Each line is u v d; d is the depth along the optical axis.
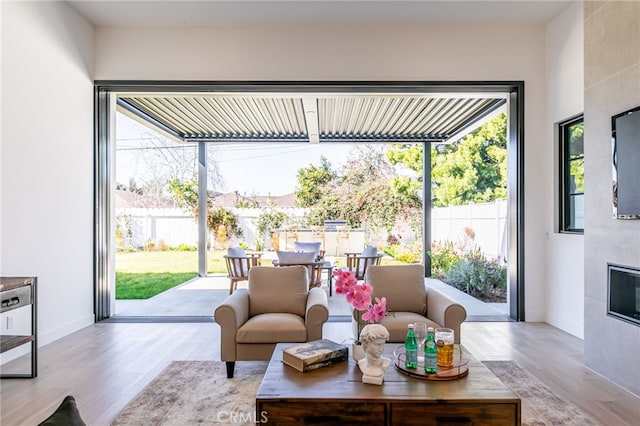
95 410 2.46
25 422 2.33
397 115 6.58
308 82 4.61
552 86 4.50
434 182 11.58
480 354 3.47
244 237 10.28
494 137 10.78
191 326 4.39
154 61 4.62
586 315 3.18
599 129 3.04
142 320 4.65
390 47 4.62
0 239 3.33
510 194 4.78
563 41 4.29
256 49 4.63
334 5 4.18
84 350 3.59
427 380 1.99
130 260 9.39
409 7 4.22
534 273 4.62
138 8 4.23
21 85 3.56
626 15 2.77
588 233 3.17
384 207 11.38
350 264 6.16
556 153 4.46
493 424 1.80
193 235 9.89
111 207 4.84
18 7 3.53
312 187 11.68
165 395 2.66
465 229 8.11
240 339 2.92
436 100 5.70
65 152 4.13
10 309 2.78
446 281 7.45
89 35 4.54
